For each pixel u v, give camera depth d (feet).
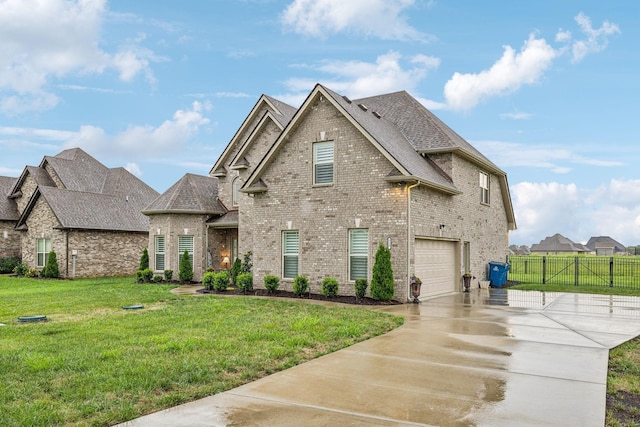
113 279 88.99
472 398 18.66
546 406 17.78
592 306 47.44
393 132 62.85
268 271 61.11
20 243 115.85
